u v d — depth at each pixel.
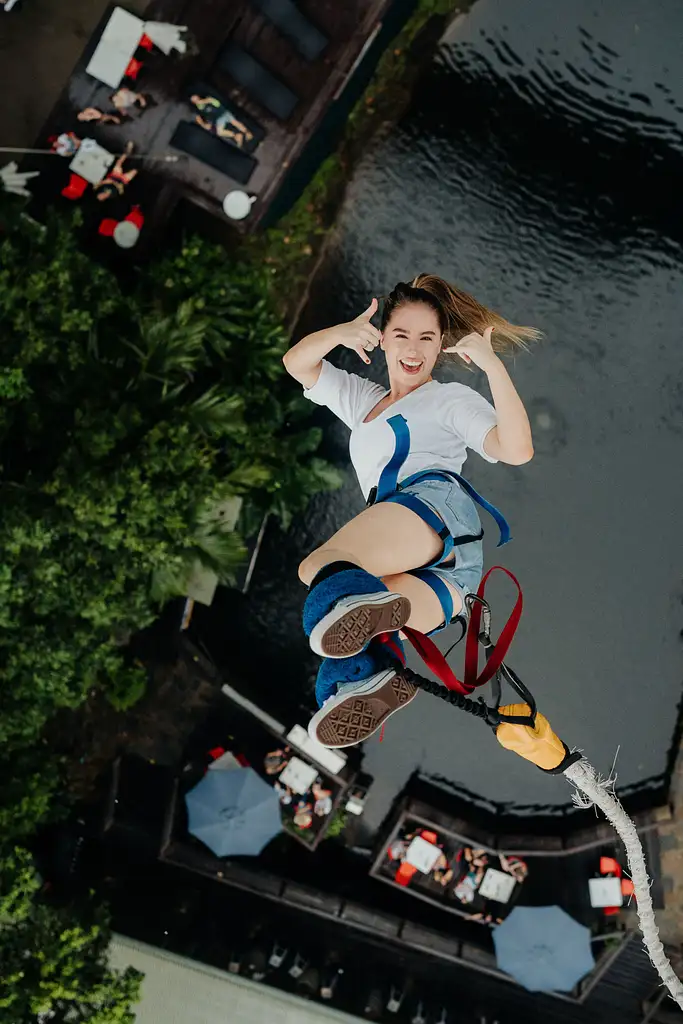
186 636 16.62
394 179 16.12
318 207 16.05
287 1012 16.14
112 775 16.48
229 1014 15.88
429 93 15.97
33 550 11.38
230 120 13.73
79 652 12.46
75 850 16.28
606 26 15.84
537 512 16.73
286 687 17.20
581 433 16.62
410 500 4.12
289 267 16.02
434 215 16.22
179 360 12.38
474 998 16.67
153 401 12.48
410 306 4.43
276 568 16.97
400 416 4.39
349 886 16.92
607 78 16.00
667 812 16.39
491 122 16.08
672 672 16.88
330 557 3.76
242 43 13.62
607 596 16.80
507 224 16.27
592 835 16.38
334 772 16.11
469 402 4.35
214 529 12.70
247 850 15.70
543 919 15.77
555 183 16.19
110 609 12.21
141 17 13.68
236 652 17.19
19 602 11.27
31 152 13.73
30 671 12.16
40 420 12.00
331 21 13.60
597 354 16.50
